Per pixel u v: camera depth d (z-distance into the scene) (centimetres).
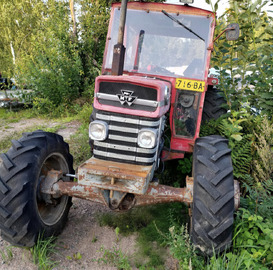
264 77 458
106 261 278
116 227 339
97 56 1002
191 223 284
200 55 347
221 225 251
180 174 433
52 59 891
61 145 321
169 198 280
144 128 264
